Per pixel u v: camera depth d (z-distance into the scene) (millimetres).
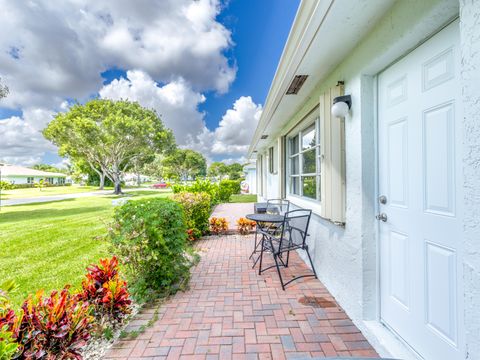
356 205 2135
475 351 1024
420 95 1571
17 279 3240
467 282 1067
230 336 2057
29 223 7195
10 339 1277
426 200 1526
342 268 2439
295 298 2670
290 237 3332
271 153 8234
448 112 1372
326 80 2801
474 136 1035
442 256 1407
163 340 2016
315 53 2254
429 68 1501
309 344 1945
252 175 21484
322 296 2705
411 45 1604
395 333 1822
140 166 29234
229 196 13516
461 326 1290
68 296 1819
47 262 3867
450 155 1357
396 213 1813
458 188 1310
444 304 1395
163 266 2803
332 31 1907
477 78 1019
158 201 3092
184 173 47000
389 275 1901
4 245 4832
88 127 16812
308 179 3924
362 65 2012
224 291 2854
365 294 2045
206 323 2240
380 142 2000
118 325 2205
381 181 1991
